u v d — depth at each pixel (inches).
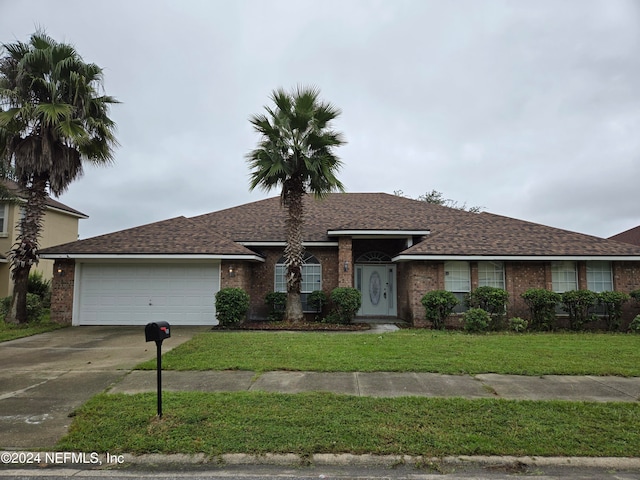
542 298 508.1
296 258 550.6
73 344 411.2
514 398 235.5
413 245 603.8
